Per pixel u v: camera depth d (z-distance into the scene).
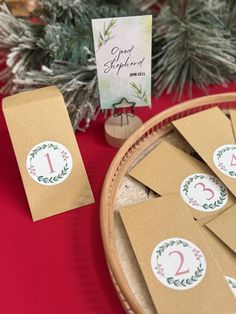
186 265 0.19
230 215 0.21
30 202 0.23
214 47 0.27
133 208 0.21
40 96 0.23
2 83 0.30
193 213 0.21
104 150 0.26
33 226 0.23
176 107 0.24
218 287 0.18
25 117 0.22
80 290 0.20
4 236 0.22
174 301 0.18
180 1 0.29
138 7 0.30
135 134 0.23
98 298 0.20
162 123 0.26
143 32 0.22
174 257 0.19
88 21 0.28
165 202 0.21
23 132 0.22
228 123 0.24
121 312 0.19
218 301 0.18
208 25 0.28
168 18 0.28
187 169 0.23
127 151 0.23
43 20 0.27
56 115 0.23
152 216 0.20
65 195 0.23
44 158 0.23
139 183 0.23
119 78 0.24
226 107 0.27
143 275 0.19
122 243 0.20
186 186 0.22
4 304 0.20
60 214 0.23
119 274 0.18
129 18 0.21
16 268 0.21
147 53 0.23
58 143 0.23
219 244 0.20
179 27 0.27
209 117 0.24
